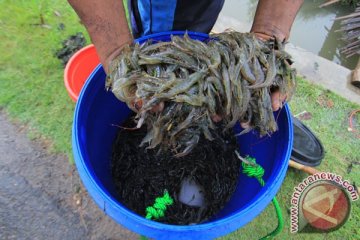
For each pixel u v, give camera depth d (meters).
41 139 1.59
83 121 1.06
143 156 1.27
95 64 1.72
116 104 1.26
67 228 1.40
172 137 0.95
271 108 0.94
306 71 1.96
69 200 1.46
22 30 1.92
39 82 1.75
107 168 1.24
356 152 1.69
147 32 1.46
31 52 1.84
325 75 1.96
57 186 1.48
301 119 1.77
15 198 1.44
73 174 1.52
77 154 0.93
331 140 1.72
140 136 1.30
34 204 1.44
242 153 1.31
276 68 0.93
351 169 1.64
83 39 1.92
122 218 0.89
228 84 0.88
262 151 1.20
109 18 0.93
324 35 2.60
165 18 1.37
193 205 1.22
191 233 0.88
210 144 1.30
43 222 1.40
